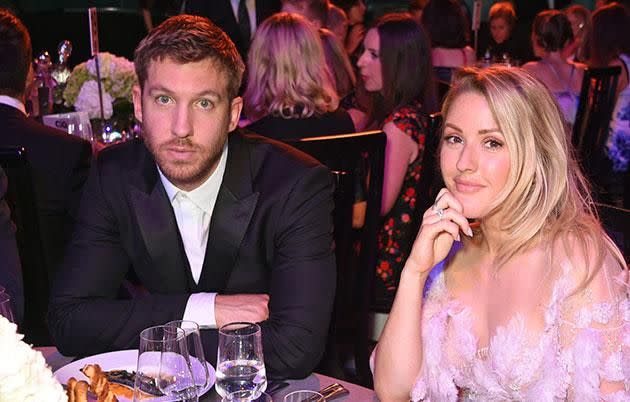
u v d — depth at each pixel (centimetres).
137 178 200
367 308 261
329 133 319
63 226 299
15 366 97
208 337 180
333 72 385
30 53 296
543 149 164
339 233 230
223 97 182
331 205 203
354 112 409
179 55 176
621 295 164
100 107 365
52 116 336
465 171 166
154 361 136
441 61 511
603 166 477
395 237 310
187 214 198
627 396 162
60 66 395
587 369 160
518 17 841
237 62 185
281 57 312
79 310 189
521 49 766
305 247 195
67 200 296
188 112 179
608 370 161
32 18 703
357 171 258
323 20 495
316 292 191
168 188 197
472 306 180
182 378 135
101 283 200
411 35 318
